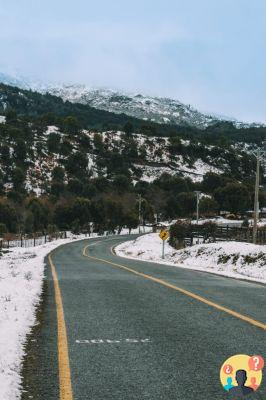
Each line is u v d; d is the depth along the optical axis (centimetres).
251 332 769
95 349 654
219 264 2788
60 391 481
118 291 1298
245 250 2745
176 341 704
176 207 12800
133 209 11562
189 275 1922
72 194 13250
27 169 15188
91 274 1869
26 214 9594
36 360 596
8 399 447
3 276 1689
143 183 14975
